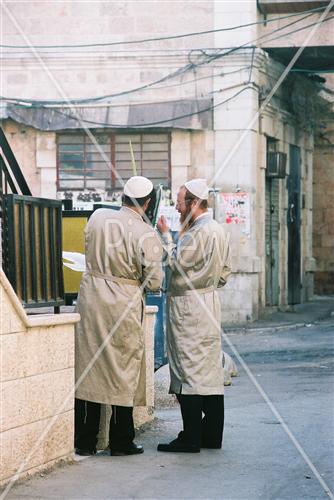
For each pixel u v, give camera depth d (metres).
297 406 11.05
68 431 7.81
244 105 23.41
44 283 7.97
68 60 23.67
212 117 23.52
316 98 29.25
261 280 24.77
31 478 7.20
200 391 8.34
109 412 8.52
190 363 8.38
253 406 11.11
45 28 23.75
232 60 23.34
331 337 20.16
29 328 7.14
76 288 9.77
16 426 6.98
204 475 7.50
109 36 23.64
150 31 23.58
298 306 28.56
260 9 23.70
